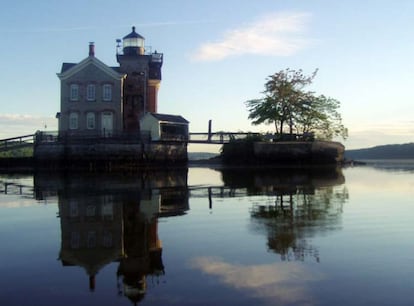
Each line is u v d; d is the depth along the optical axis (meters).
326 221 12.12
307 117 59.94
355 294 6.23
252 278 6.99
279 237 9.99
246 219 12.66
